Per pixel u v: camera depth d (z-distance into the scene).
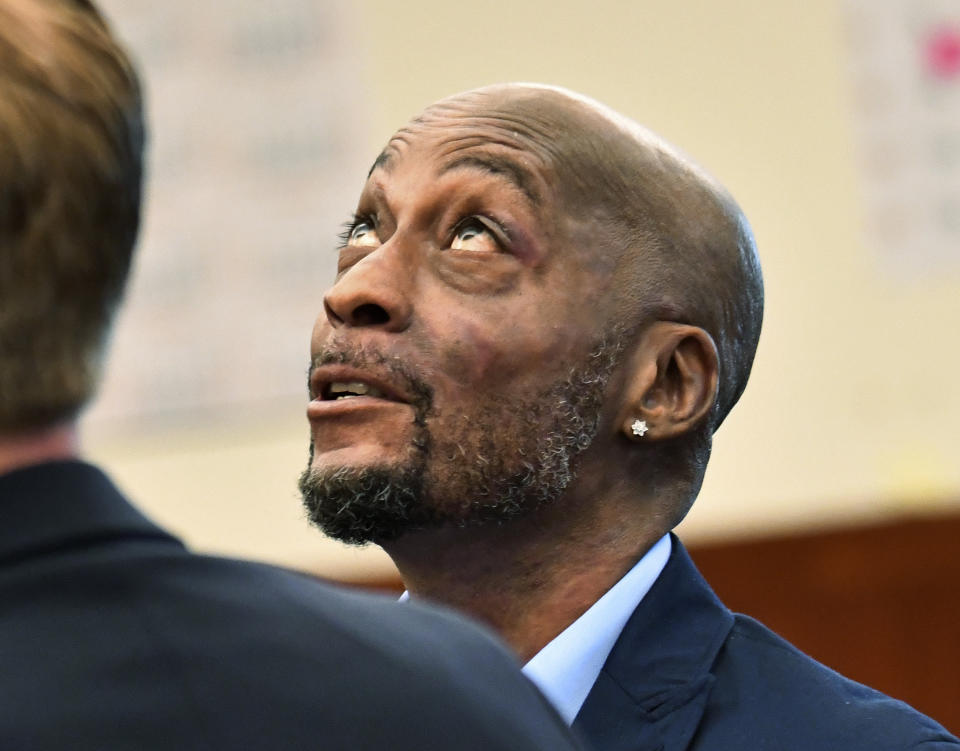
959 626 9.98
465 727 2.65
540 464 4.57
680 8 10.80
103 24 2.75
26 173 2.57
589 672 4.61
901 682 10.03
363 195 4.89
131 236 2.75
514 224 4.62
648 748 4.43
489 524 4.58
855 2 10.45
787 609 10.23
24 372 2.62
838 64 10.46
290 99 11.58
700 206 4.93
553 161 4.72
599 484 4.72
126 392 11.68
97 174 2.65
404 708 2.63
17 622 2.56
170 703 2.53
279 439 11.38
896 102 10.34
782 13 10.60
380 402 4.53
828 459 10.27
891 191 10.28
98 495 2.71
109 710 2.49
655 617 4.71
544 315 4.60
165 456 11.58
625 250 4.75
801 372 10.36
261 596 2.72
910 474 10.08
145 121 2.84
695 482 4.92
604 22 10.94
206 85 11.73
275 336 11.48
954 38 10.32
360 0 11.50
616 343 4.70
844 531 10.18
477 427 4.52
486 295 4.59
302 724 2.56
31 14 2.64
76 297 2.66
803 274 10.42
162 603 2.64
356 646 2.69
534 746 2.71
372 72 11.43
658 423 4.76
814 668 4.68
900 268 10.23
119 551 2.67
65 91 2.62
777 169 10.52
